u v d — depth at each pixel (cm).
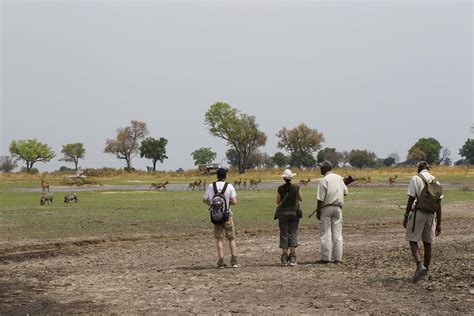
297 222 1331
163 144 16038
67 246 1694
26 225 2183
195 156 18975
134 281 1130
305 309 867
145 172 12269
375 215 2662
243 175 11444
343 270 1238
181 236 1908
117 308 897
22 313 868
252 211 2816
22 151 15862
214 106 13538
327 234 1350
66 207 3114
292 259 1326
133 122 16450
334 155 19775
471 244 1630
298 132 15562
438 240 1781
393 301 915
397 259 1370
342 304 898
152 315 849
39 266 1347
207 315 841
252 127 13800
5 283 1125
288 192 1322
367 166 19700
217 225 1291
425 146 16875
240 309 873
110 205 3281
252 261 1405
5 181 9256
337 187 1352
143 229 2078
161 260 1432
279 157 18375
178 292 1014
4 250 1596
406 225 1088
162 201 3684
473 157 18588
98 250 1614
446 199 3825
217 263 1314
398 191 5062
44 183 5325
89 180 7369
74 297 984
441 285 1030
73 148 16875
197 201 3678
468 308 858
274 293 995
